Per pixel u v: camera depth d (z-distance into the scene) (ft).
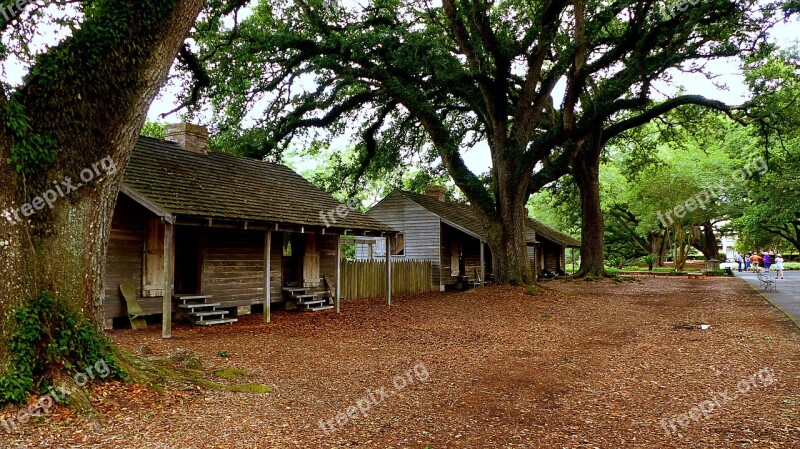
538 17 60.08
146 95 19.51
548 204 181.16
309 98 70.13
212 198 41.96
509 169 70.95
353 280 67.67
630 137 110.32
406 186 126.62
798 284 84.58
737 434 17.35
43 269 18.30
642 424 18.65
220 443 16.24
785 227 146.51
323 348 33.42
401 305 59.62
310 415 19.61
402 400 21.85
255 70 64.90
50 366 17.99
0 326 17.51
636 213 139.23
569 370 27.45
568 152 75.00
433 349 33.50
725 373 25.94
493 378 25.75
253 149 66.54
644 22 64.69
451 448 16.40
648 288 83.41
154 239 42.01
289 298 54.85
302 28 66.64
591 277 98.58
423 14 71.10
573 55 60.54
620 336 38.27
